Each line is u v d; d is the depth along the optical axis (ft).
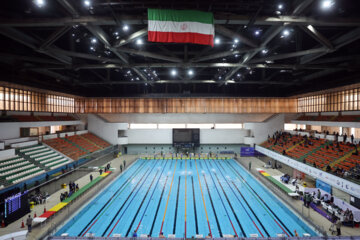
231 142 131.75
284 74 112.37
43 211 51.62
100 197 63.87
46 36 67.10
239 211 54.85
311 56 66.49
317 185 63.57
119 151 130.21
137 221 49.83
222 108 127.13
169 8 43.39
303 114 121.39
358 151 69.26
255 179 80.28
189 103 127.13
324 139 91.56
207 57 63.62
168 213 53.72
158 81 101.19
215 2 41.11
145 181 79.41
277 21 42.24
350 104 82.64
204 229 46.34
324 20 42.34
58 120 108.58
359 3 44.34
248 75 117.19
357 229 43.75
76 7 40.73
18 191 55.77
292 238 36.70
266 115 134.51
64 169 77.66
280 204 58.59
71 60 75.20
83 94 122.11
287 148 99.96
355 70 73.77
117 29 55.57
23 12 50.42
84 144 109.60
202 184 75.77
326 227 44.04
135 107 126.62
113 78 120.37
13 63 72.13
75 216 49.96
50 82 100.89
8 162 66.23
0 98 73.10
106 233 44.80
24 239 37.96
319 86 91.35
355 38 48.03
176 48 80.74
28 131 87.81
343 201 50.16
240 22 43.70
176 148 131.54
